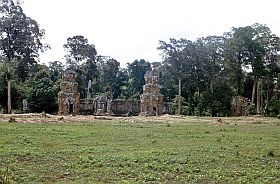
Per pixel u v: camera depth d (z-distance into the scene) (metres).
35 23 67.00
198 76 80.62
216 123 47.34
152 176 13.95
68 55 94.31
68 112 70.06
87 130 32.16
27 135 26.86
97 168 15.39
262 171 15.48
